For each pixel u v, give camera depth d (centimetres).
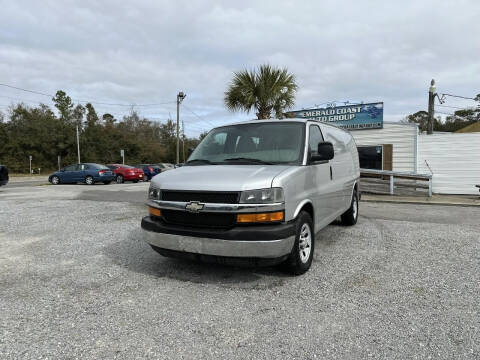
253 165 416
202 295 354
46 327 290
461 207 996
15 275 420
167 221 390
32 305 334
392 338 268
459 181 1323
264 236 341
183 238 369
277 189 357
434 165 1367
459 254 494
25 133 4434
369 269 432
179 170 434
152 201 404
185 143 6831
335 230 664
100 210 908
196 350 254
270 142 455
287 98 1298
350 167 670
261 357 245
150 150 5897
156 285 383
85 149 4772
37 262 470
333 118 1605
